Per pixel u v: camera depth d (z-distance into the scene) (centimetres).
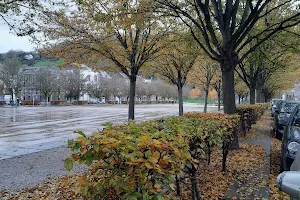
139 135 271
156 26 1224
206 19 819
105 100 7525
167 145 230
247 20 830
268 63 1531
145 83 7456
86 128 1681
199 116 696
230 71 840
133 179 203
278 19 1159
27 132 1492
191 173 390
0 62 5872
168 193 297
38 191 521
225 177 564
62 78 5991
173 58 1658
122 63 1320
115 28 1073
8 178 606
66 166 212
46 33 1111
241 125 1127
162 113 3216
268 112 2862
